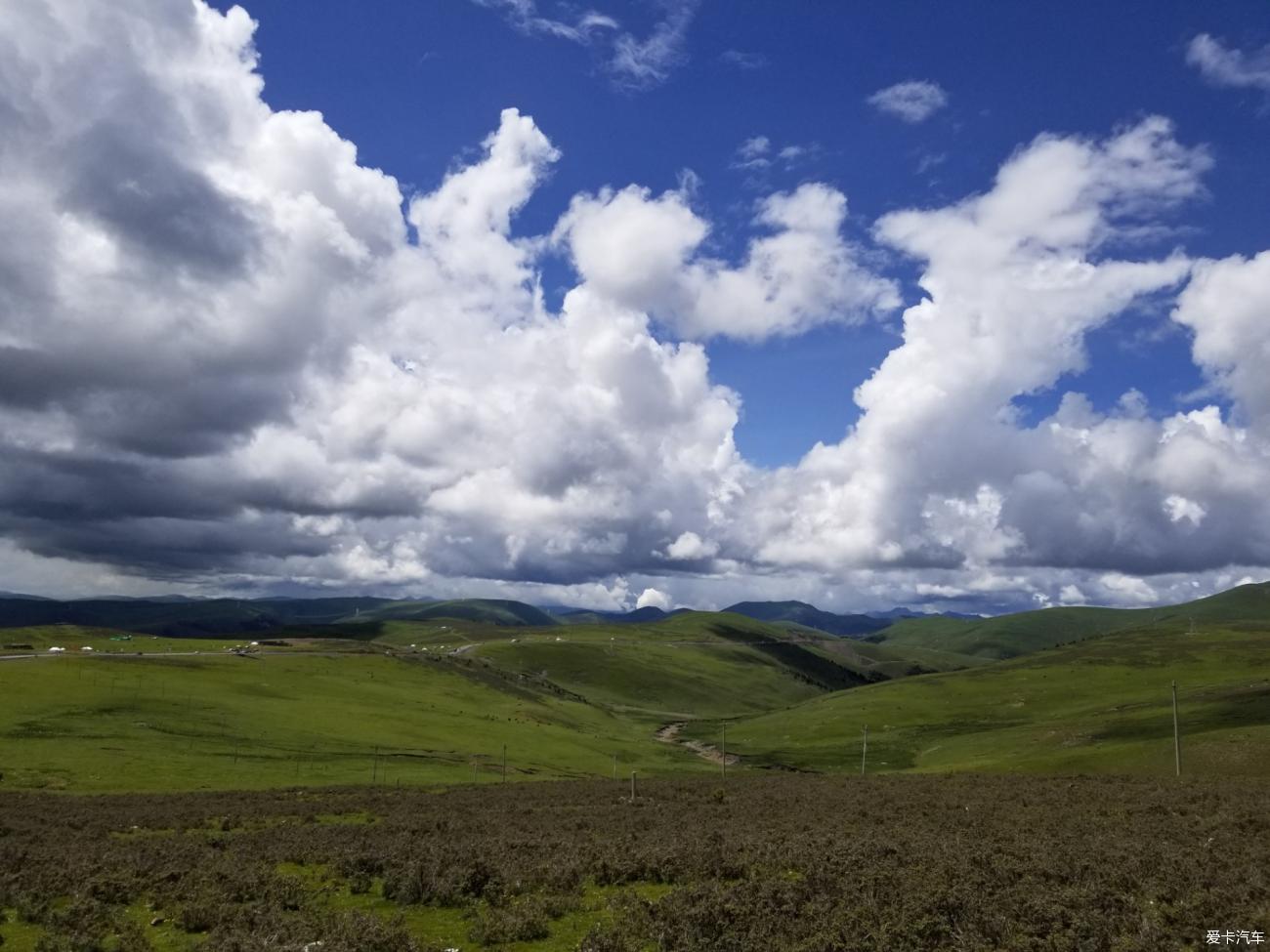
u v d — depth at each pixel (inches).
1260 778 2741.1
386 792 3073.3
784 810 1840.6
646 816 1829.5
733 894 824.9
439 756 5007.4
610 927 761.0
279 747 4744.1
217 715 5418.3
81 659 7199.8
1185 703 5949.8
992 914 734.5
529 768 4970.5
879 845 1094.4
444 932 782.5
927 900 757.3
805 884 855.1
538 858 1109.1
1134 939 675.4
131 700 5472.4
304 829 1673.2
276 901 883.4
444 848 1194.0
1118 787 2242.9
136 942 717.3
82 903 834.8
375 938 697.6
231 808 2279.8
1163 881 877.8
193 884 962.7
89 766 3747.5
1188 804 1705.2
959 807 1776.6
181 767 3892.7
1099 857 1000.2
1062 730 5738.2
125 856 1189.7
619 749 6697.8
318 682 7514.8
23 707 4968.0
